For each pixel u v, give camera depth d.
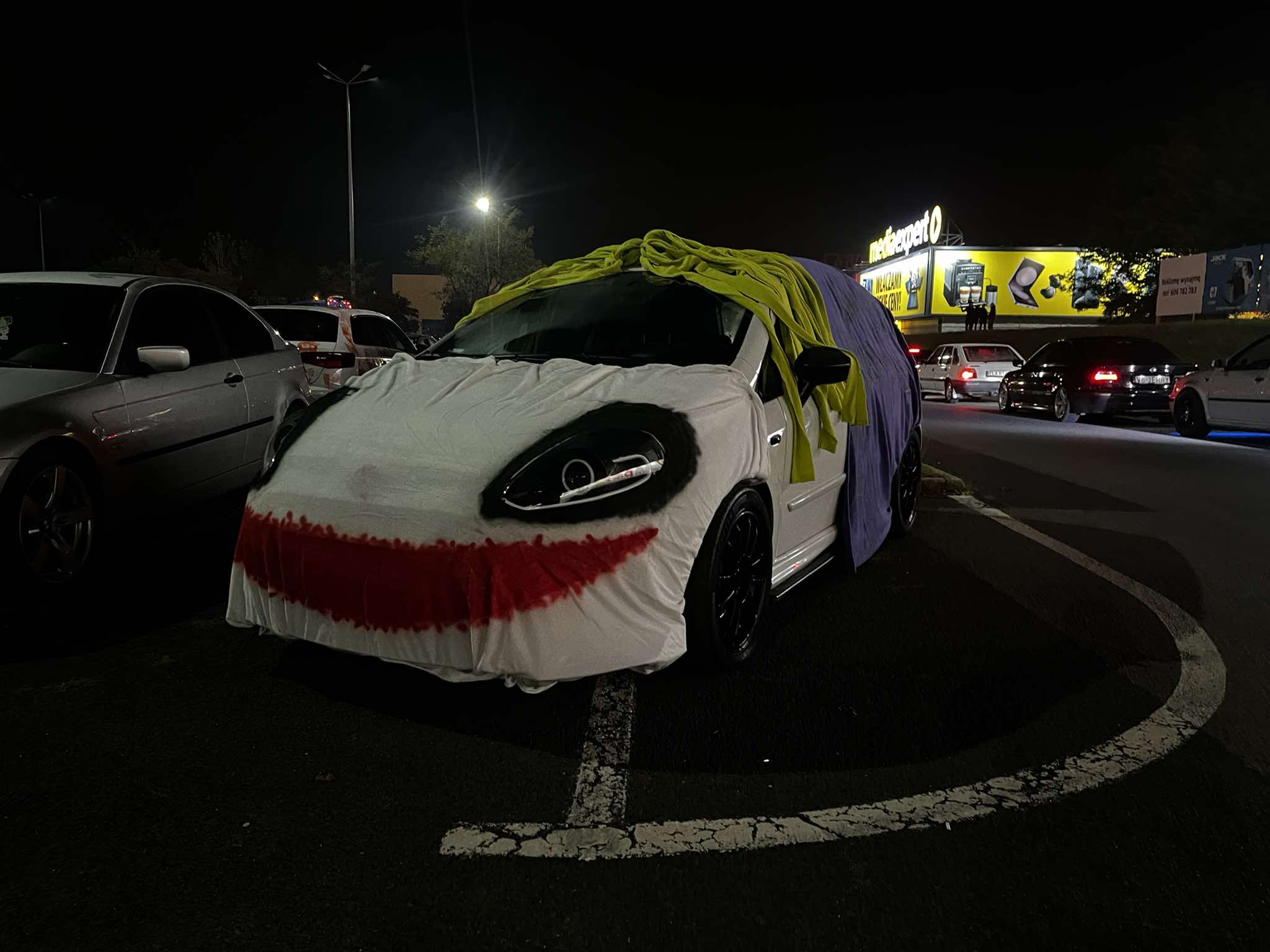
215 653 3.70
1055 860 2.39
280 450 3.40
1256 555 5.75
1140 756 2.98
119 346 5.00
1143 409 14.91
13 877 2.24
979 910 2.19
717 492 3.18
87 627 3.98
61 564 4.43
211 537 5.62
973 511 7.15
